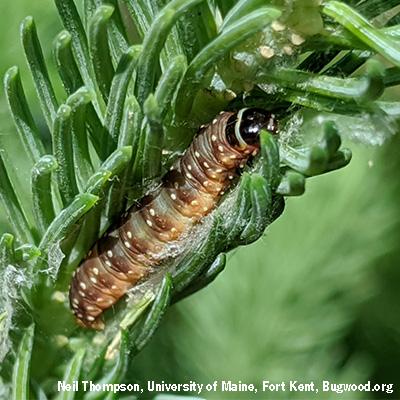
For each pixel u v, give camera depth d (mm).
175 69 181
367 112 183
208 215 190
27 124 192
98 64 188
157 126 185
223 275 251
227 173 188
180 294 196
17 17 233
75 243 194
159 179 191
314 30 183
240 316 249
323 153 178
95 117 192
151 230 191
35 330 197
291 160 183
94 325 196
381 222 253
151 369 245
